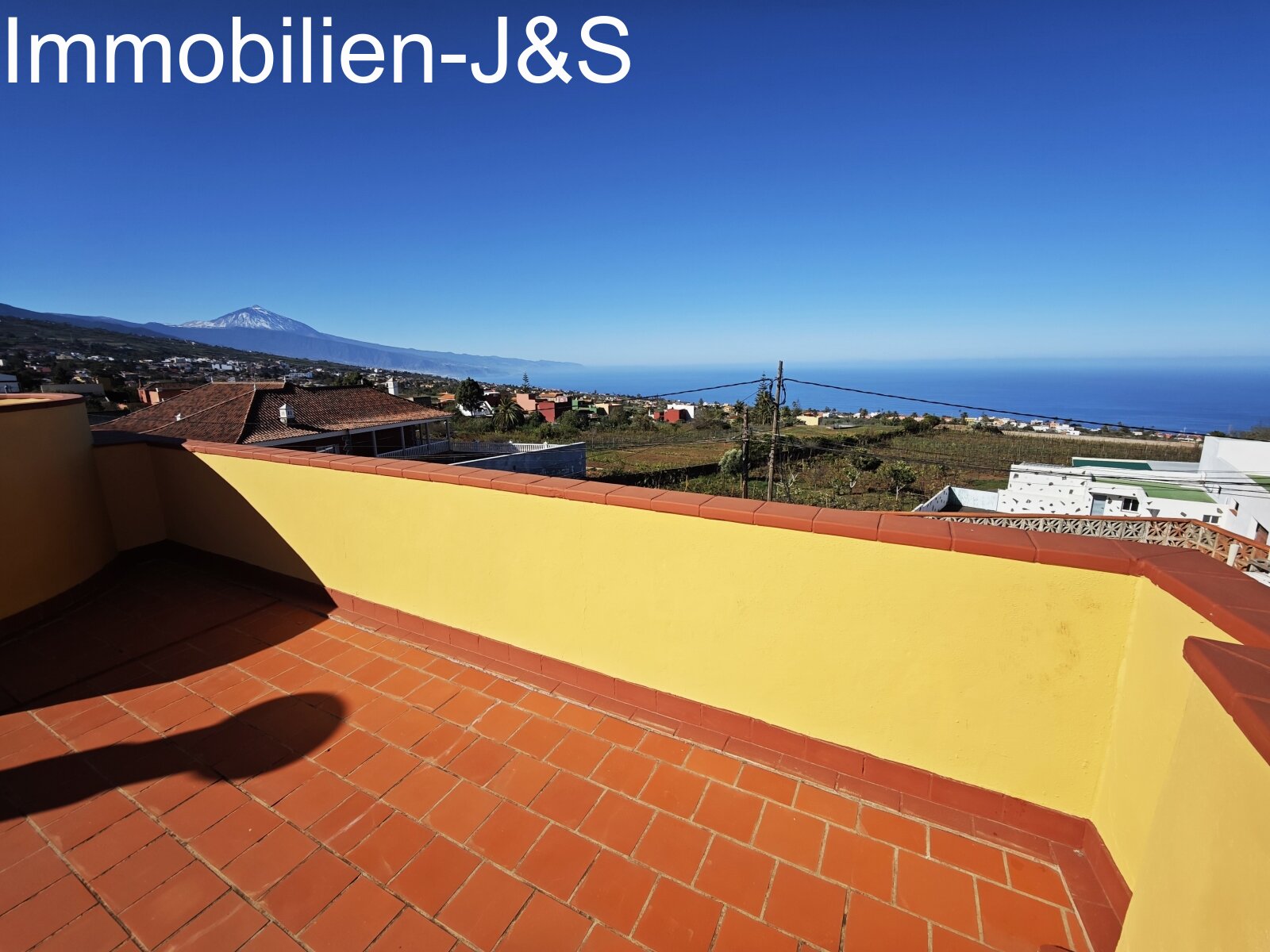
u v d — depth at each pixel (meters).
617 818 2.07
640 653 2.54
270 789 2.20
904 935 1.65
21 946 1.61
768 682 2.26
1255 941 0.75
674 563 2.34
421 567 3.15
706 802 2.12
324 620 3.46
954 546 1.80
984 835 1.93
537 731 2.50
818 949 1.62
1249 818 0.80
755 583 2.18
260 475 3.70
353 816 2.07
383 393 27.53
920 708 1.99
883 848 1.92
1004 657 1.82
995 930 1.65
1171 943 0.97
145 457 4.29
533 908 1.74
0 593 3.25
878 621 1.98
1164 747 1.41
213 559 4.14
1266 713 0.76
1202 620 1.26
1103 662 1.68
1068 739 1.79
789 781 2.20
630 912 1.73
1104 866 1.70
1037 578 1.71
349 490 3.32
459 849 1.94
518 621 2.87
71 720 2.59
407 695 2.76
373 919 1.70
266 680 2.89
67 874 1.84
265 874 1.84
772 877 1.84
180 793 2.17
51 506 3.54
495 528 2.81
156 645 3.21
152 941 1.63
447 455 27.41
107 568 4.02
